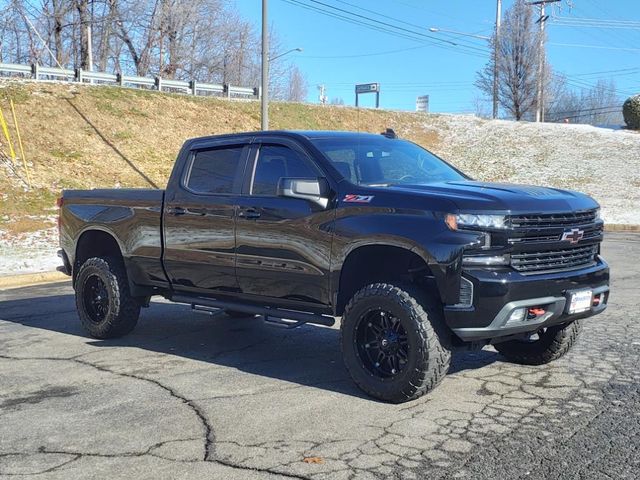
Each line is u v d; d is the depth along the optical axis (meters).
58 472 3.89
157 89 31.36
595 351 6.39
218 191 6.23
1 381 5.79
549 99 56.25
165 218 6.60
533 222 4.78
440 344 4.80
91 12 40.12
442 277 4.66
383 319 5.06
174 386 5.56
